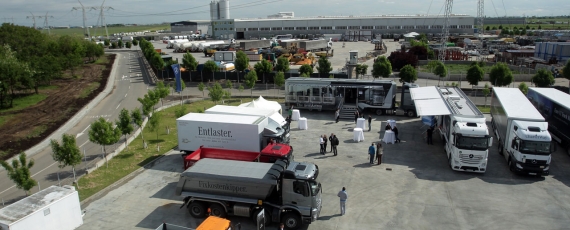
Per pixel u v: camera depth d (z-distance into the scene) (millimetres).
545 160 24266
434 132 35875
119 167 27594
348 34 161750
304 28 181500
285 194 18562
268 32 183125
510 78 51438
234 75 67625
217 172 19547
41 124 41188
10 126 40594
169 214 20547
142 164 28188
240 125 27578
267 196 18656
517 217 19875
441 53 88812
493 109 35438
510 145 26672
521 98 31734
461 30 169625
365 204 21438
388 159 28672
